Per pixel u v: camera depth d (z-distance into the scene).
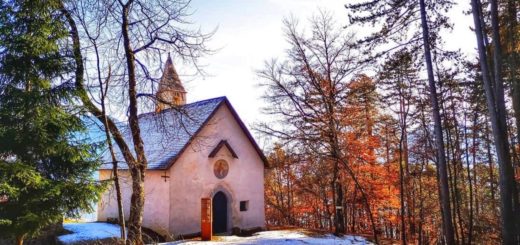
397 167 25.67
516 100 17.66
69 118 10.94
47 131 10.51
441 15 16.22
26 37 10.02
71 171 11.10
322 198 27.56
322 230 24.61
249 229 23.16
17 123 10.10
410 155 27.23
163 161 20.05
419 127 25.22
